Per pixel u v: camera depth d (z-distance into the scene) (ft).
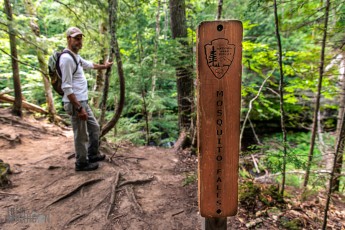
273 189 10.05
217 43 4.28
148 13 19.27
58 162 11.38
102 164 11.13
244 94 16.16
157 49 14.60
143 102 16.63
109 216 7.64
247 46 14.75
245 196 9.14
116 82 14.67
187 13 17.90
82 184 9.07
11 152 12.50
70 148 13.51
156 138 19.53
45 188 8.96
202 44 4.28
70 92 8.77
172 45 14.29
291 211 8.82
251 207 8.73
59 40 18.47
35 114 20.24
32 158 11.91
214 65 4.35
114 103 17.97
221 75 4.39
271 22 23.62
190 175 10.82
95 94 15.30
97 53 14.66
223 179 4.82
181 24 15.66
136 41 15.97
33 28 16.51
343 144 9.41
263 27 25.70
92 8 12.34
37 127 16.92
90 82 19.26
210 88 4.43
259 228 7.66
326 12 9.25
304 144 23.53
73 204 8.10
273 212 8.55
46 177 9.84
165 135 23.41
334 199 10.69
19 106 17.62
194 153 15.11
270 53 14.38
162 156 14.48
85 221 7.34
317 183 7.82
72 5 12.83
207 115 4.53
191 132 16.05
